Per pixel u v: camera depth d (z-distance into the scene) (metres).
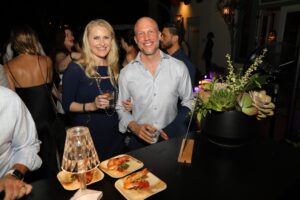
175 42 2.67
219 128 1.27
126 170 1.10
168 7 10.51
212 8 7.51
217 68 7.19
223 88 1.22
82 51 1.87
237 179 1.05
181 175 1.08
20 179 1.03
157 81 1.80
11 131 1.08
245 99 1.19
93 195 0.90
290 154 1.27
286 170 1.12
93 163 0.88
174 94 1.85
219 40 7.30
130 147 1.98
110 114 1.88
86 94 1.86
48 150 2.00
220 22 7.18
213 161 1.19
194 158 1.22
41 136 2.02
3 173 1.14
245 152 1.29
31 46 2.14
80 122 1.85
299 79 2.71
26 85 2.10
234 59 6.60
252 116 1.24
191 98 1.91
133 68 1.83
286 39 4.73
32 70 2.12
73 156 0.84
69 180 1.02
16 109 1.08
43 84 2.16
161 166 1.15
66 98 1.83
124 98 1.89
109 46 1.85
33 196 0.94
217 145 1.37
